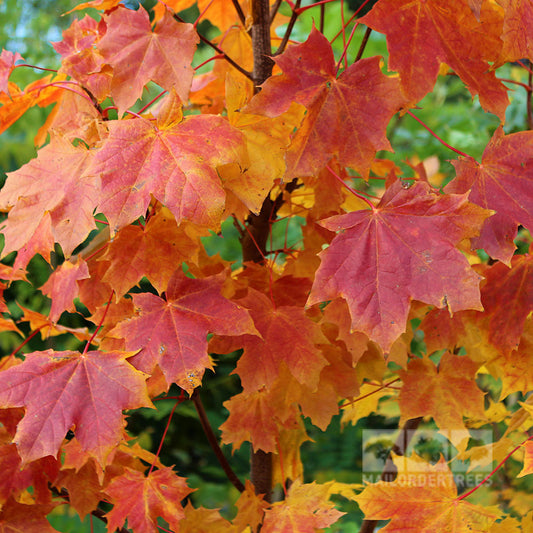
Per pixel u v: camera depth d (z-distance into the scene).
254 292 1.21
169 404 2.99
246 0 1.38
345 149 1.13
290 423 1.31
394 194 1.12
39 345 3.04
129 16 1.13
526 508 1.62
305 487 1.27
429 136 2.31
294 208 1.40
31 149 3.09
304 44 1.11
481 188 1.14
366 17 1.09
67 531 2.48
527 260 1.19
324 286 1.10
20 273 1.21
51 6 3.29
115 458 1.26
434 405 1.29
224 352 1.19
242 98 1.14
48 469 1.21
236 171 1.14
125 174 1.08
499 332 1.21
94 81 1.18
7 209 1.20
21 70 3.00
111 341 1.16
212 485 3.00
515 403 1.83
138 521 1.19
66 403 1.10
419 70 1.11
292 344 1.19
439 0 1.10
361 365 1.30
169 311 1.14
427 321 1.26
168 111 1.10
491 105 1.13
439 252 1.09
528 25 1.10
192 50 1.11
